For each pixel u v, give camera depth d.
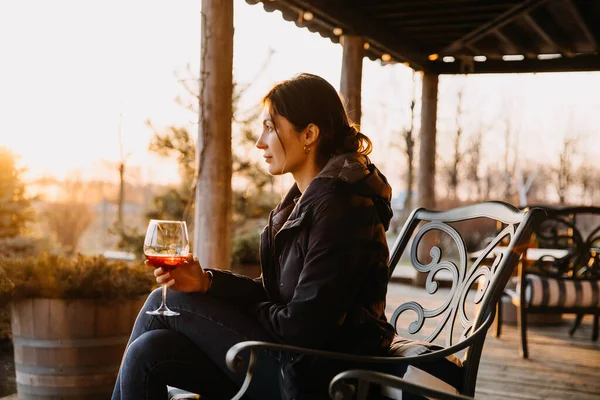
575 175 15.76
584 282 4.21
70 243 9.42
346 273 1.59
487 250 1.92
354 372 1.32
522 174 15.74
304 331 1.58
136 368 1.68
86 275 2.88
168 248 1.71
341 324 1.65
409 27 6.32
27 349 2.89
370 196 1.68
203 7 4.00
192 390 1.76
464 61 7.18
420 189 7.43
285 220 1.83
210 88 3.99
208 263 3.98
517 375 3.77
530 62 7.36
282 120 1.79
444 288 7.20
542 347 4.50
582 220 12.90
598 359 4.20
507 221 1.87
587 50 6.82
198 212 4.03
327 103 1.79
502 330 5.12
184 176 6.49
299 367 1.61
